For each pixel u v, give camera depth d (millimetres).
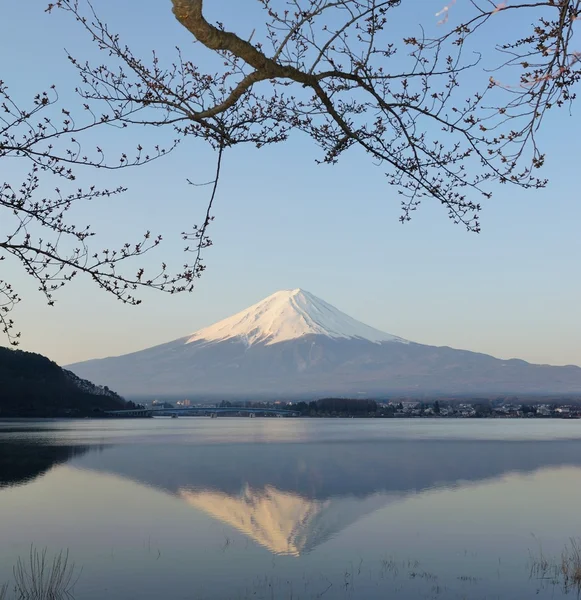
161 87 7219
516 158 6496
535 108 5805
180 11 5684
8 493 46188
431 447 95938
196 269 7855
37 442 100812
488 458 76312
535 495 45531
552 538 31219
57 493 46375
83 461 71188
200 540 31297
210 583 23938
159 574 25094
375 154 7191
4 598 21750
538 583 23594
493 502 42469
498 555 27906
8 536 31812
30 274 7688
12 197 7648
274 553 28703
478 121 6562
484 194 7141
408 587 23375
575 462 70812
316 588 23359
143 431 152750
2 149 7508
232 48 6121
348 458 76938
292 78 6461
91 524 35031
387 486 51062
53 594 22328
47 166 7812
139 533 32875
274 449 91812
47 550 28891
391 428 181250
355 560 27438
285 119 7625
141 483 52531
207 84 7586
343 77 6641
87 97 7430
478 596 22297
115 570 25562
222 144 7645
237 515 38406
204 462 71438
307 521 36500
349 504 42500
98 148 7855
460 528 33969
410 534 32625
